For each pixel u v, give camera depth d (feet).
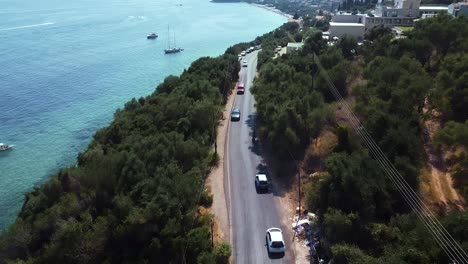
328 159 166.20
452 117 193.06
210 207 181.27
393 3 588.91
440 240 121.80
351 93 238.07
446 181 162.20
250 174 208.33
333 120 215.31
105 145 248.32
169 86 337.72
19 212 221.46
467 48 236.22
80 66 572.92
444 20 271.90
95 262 158.20
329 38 435.94
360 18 507.71
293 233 160.15
